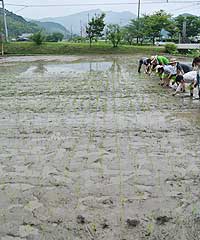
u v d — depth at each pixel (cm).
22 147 678
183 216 431
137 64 2462
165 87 1332
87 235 396
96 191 495
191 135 738
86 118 881
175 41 5069
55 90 1308
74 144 688
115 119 868
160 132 759
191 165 584
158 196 480
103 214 436
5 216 438
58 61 2830
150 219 425
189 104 1028
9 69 2197
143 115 905
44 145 686
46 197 482
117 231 402
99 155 629
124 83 1462
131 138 720
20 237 396
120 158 614
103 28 4138
